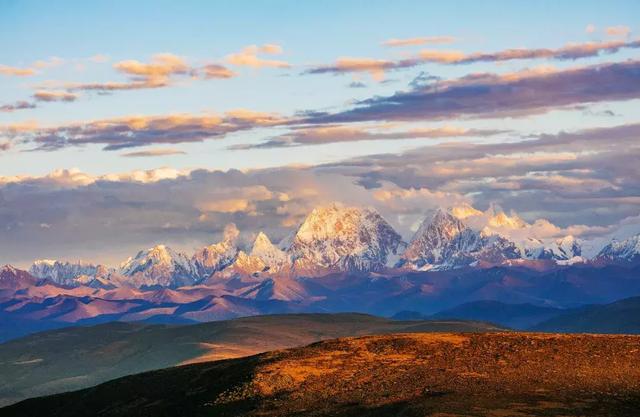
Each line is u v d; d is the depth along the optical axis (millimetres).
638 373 186750
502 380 185875
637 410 160875
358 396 185125
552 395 172500
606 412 159750
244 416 184375
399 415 165375
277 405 187125
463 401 169750
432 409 164625
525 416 158125
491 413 160000
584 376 185875
